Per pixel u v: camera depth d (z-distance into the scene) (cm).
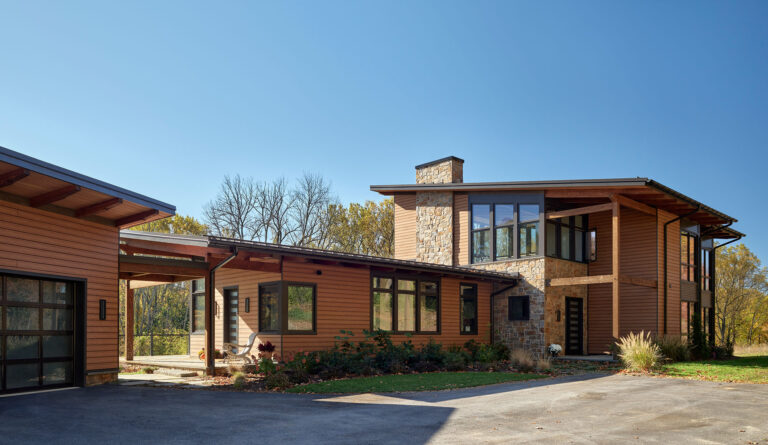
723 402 898
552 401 905
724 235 2208
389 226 3450
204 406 827
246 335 1445
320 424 705
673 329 1827
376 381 1141
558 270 1844
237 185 3419
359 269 1515
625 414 793
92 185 889
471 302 1834
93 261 1074
